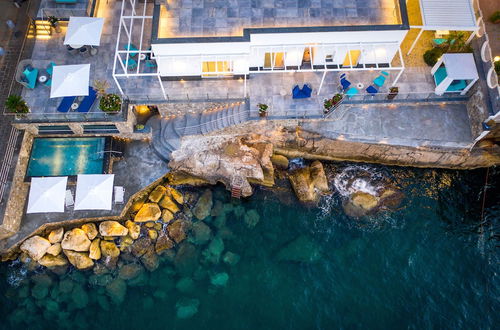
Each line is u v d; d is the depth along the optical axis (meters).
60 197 33.09
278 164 38.09
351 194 36.69
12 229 33.47
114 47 37.69
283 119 35.34
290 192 37.06
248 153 36.75
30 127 35.31
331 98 35.81
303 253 34.62
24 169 35.19
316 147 37.56
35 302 32.25
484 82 35.06
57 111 34.97
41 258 33.12
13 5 39.47
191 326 31.92
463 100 36.69
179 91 36.00
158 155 37.31
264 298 33.09
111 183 34.12
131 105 35.59
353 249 34.97
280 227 35.69
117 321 31.91
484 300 32.91
